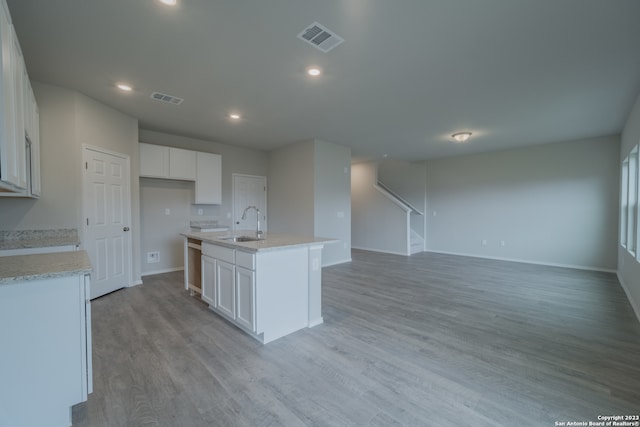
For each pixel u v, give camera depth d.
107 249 3.81
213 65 2.73
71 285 1.58
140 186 4.90
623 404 1.74
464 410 1.69
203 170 5.36
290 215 6.08
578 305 3.51
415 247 7.68
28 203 3.09
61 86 3.21
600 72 2.85
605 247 5.32
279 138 5.50
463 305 3.52
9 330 1.44
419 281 4.65
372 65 2.73
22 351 1.47
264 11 1.98
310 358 2.28
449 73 2.89
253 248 2.47
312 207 5.59
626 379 2.00
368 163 8.21
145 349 2.41
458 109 3.89
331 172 5.89
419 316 3.16
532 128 4.78
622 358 2.28
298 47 2.43
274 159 6.48
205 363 2.20
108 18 2.05
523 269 5.55
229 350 2.40
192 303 3.54
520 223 6.30
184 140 5.33
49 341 1.52
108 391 1.86
